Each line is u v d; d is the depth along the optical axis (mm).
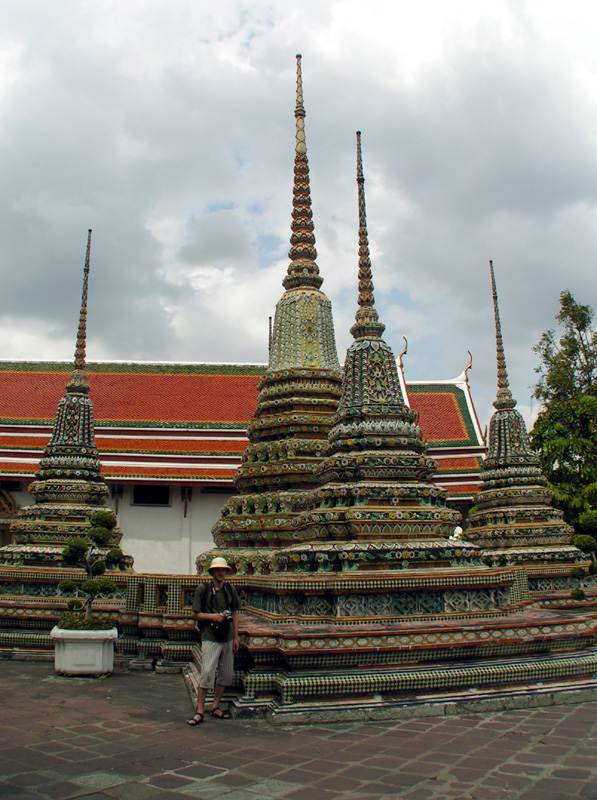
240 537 16297
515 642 9984
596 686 10070
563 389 33625
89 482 18531
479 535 19531
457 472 35188
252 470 16609
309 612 10602
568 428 30328
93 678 12344
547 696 9617
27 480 33312
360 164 14484
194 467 34344
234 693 9609
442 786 6188
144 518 34094
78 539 13312
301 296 18328
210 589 9289
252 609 12461
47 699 10398
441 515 11766
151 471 33844
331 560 11055
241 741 7832
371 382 13203
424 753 7234
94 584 12633
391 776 6488
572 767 6676
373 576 10383
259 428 17297
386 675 9195
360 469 12227
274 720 8648
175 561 33656
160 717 9117
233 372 40250
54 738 8000
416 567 11141
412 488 12023
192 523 34156
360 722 8703
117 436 35500
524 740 7695
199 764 6938
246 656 9859
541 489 19625
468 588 10844
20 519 18094
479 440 36906
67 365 39406
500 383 21359
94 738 7996
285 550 12312
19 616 15328
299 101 19719
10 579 16125
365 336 13711
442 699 9195
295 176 19438
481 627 9875
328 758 7105
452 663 9719
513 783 6238
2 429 34594
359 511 11484
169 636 13578
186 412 37656
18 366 38719
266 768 6789
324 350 17953
